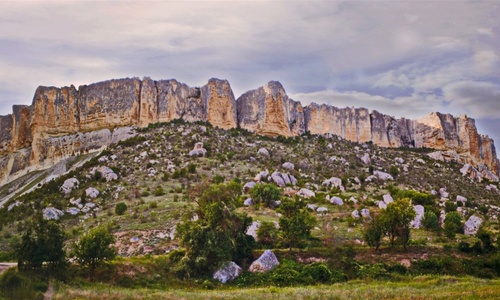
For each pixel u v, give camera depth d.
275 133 149.00
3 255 63.53
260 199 88.69
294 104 161.50
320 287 52.78
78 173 109.56
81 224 79.62
